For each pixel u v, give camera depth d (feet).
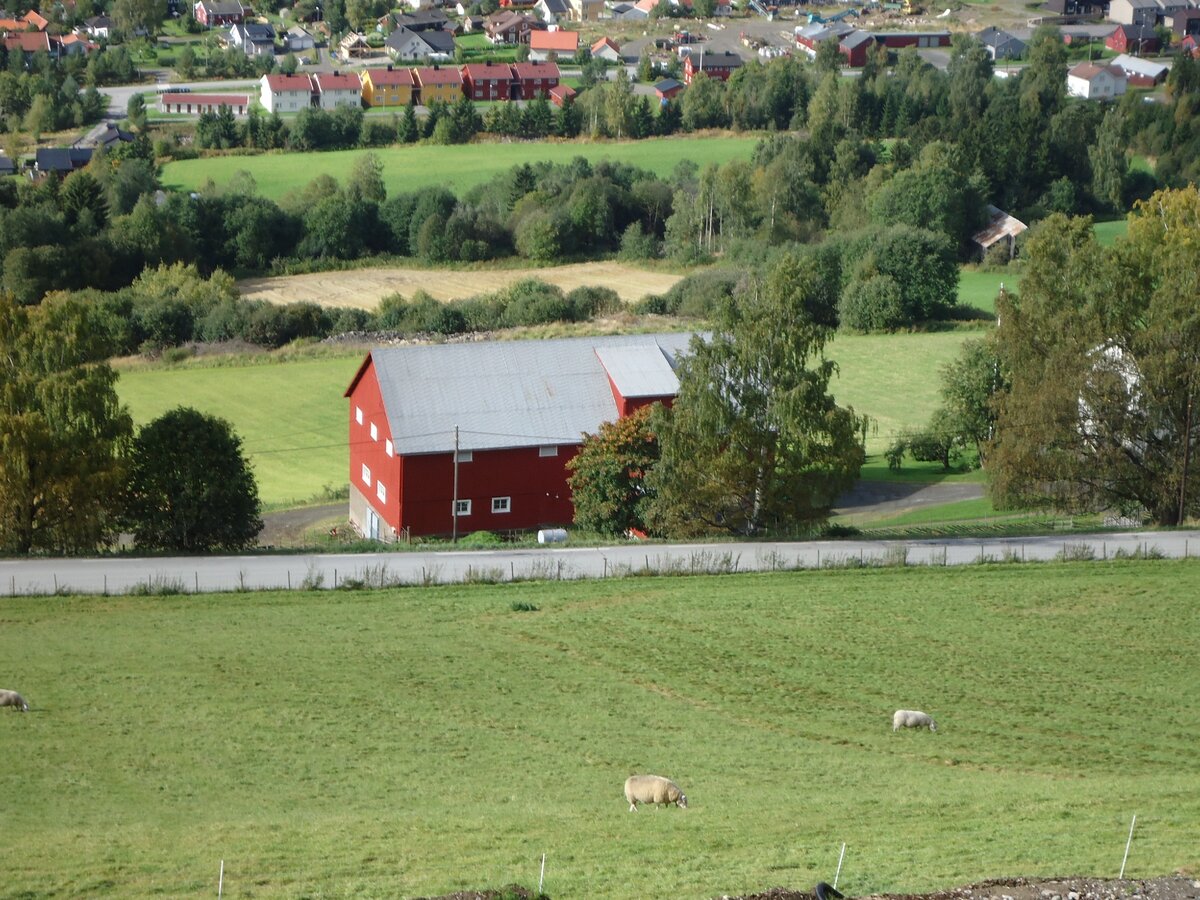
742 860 132.87
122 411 315.78
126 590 266.98
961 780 171.22
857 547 308.19
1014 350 355.97
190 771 172.55
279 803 160.25
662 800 155.63
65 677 212.64
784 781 169.89
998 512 365.20
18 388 303.27
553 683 215.92
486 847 139.33
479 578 277.03
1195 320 322.96
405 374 362.33
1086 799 158.51
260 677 215.10
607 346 383.45
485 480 351.67
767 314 321.52
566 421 361.30
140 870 133.18
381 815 153.69
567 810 155.02
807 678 220.64
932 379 529.86
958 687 217.36
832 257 645.92
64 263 654.12
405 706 202.69
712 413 314.96
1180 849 136.77
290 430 459.73
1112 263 346.74
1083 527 334.44
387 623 247.91
